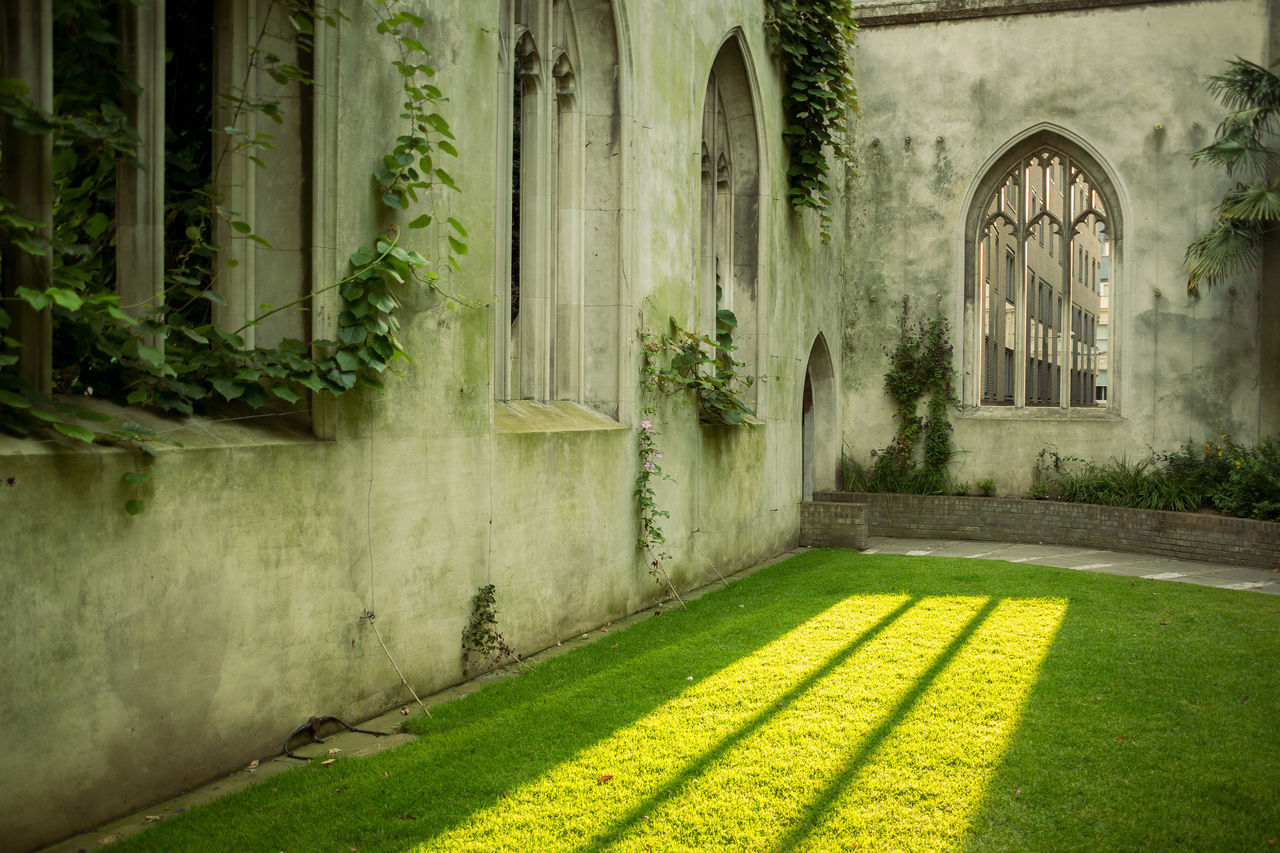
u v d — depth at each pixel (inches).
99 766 145.6
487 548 239.1
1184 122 564.4
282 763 175.0
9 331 145.7
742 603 338.0
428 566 218.2
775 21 445.4
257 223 193.0
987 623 296.4
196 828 143.9
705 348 413.1
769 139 450.9
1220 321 554.6
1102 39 579.2
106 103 156.7
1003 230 756.6
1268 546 449.4
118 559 147.8
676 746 181.3
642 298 329.1
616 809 152.5
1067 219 598.5
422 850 138.4
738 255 445.7
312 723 185.8
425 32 216.8
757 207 443.5
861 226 620.1
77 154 161.2
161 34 168.1
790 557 466.6
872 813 151.9
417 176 203.5
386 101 205.8
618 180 312.0
